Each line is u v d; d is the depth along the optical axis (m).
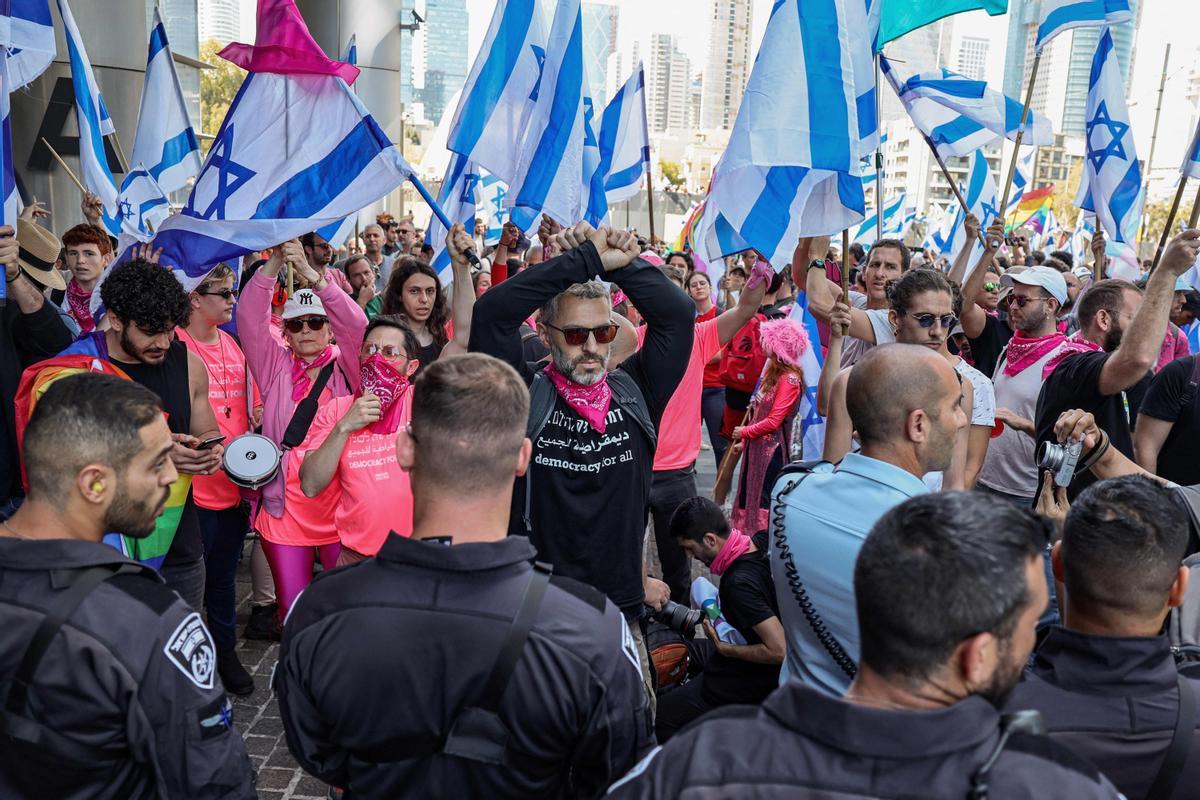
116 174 10.02
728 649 3.33
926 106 6.32
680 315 2.77
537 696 1.66
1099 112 7.53
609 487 2.66
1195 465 3.97
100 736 1.70
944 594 1.23
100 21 10.08
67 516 1.80
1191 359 3.94
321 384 4.12
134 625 1.71
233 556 4.26
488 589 1.69
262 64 4.00
